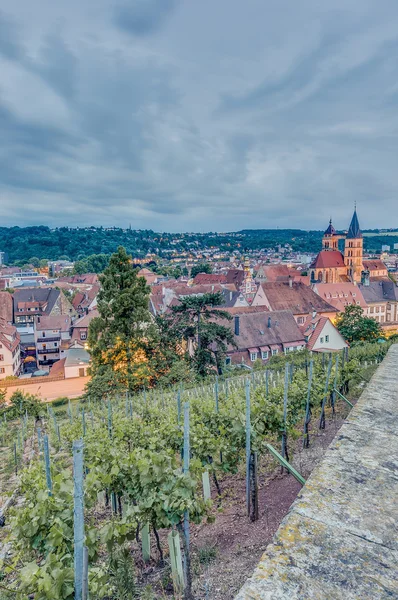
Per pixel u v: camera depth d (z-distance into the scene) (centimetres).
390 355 920
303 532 241
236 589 507
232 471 872
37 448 1933
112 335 3047
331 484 299
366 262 12769
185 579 520
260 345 4316
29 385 4338
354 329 5012
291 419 1063
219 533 688
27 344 7844
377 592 191
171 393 2452
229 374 3162
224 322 4366
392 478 308
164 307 7569
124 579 547
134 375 3009
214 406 1162
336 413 1312
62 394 4181
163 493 583
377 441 384
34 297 10325
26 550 661
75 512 377
